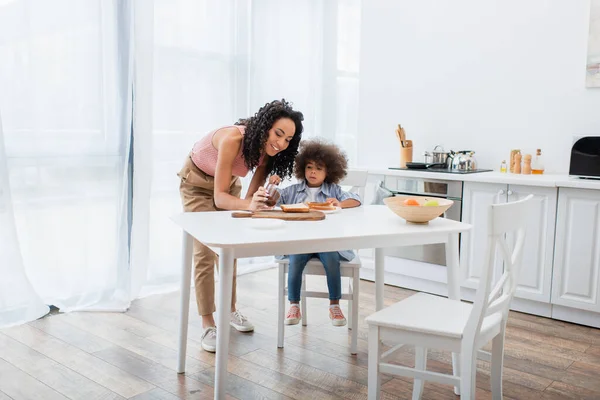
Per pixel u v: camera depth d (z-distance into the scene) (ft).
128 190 10.87
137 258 10.88
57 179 9.78
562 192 9.65
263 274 13.12
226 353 6.07
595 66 10.48
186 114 11.89
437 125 12.84
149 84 10.69
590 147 9.76
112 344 8.65
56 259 9.89
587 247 9.50
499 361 6.26
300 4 14.42
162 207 11.61
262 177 8.56
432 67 12.78
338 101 15.44
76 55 9.83
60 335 8.96
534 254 10.07
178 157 11.79
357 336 8.70
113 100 10.37
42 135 9.55
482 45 12.00
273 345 8.71
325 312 10.43
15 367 7.72
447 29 12.48
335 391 7.16
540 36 11.21
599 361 8.25
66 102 9.77
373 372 5.90
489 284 5.26
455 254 7.06
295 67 14.43
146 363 7.95
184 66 11.77
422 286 11.93
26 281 9.35
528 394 7.13
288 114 7.66
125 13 10.42
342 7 15.12
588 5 10.57
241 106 13.09
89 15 9.91
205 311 8.58
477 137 12.26
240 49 12.98
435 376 5.62
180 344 7.57
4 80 9.09
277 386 7.28
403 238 6.45
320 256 8.45
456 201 10.91
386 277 12.51
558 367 8.00
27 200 9.50
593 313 9.71
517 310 10.62
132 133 10.64
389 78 13.51
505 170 11.62
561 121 11.08
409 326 5.64
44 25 9.41
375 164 13.98
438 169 11.89
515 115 11.68
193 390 7.13
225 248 5.78
